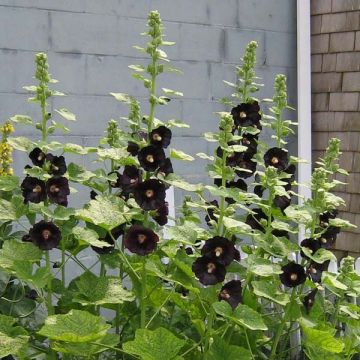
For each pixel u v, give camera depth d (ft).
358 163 20.66
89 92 16.81
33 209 9.25
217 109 18.79
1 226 10.85
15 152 15.75
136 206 9.23
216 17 18.74
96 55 16.90
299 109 20.25
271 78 19.85
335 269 14.47
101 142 10.31
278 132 11.28
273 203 10.71
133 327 9.95
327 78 21.02
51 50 16.33
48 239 8.87
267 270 9.02
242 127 11.01
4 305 10.03
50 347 9.25
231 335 9.57
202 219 17.78
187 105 18.30
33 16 16.10
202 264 8.66
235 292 8.87
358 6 20.40
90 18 16.79
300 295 9.62
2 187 9.50
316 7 21.11
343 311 10.55
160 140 9.00
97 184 10.36
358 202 20.75
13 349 8.44
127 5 17.29
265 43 19.67
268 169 9.74
